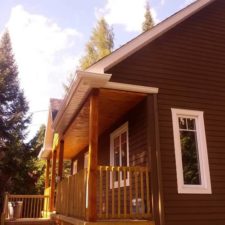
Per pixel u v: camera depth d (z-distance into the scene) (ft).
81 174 23.08
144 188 24.17
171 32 28.55
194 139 26.21
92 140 21.63
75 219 22.75
